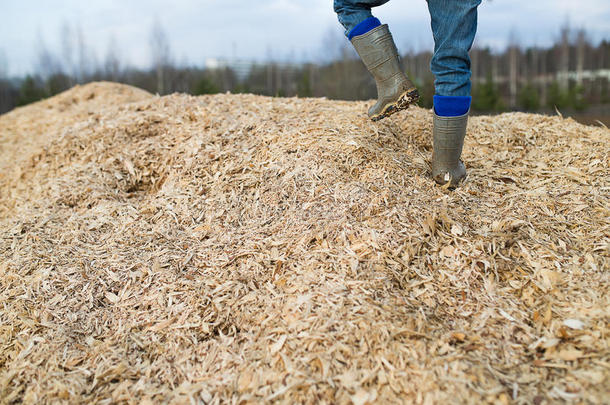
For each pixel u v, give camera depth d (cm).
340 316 181
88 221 268
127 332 197
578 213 231
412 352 166
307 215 234
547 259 206
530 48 3634
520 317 183
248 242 230
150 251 238
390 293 192
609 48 3472
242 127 313
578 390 148
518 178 267
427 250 214
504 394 149
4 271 234
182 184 284
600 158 271
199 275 218
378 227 220
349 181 248
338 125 295
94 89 662
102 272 228
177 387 171
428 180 257
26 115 619
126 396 169
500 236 219
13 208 323
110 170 319
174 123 345
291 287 201
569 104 1919
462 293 196
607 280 189
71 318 205
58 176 332
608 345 161
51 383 176
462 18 210
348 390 157
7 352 194
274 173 264
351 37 247
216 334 193
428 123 326
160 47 2262
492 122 342
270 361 172
